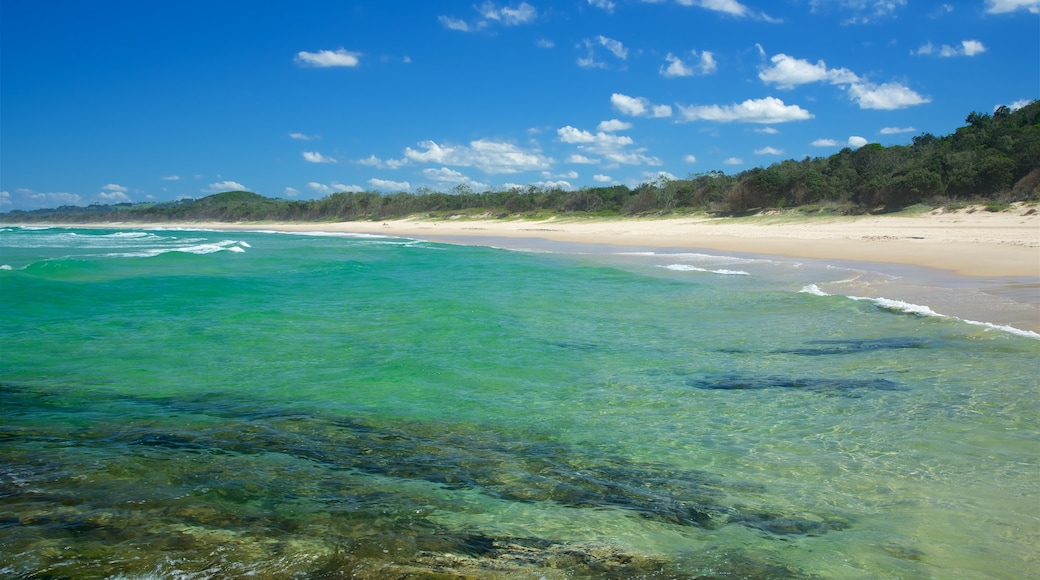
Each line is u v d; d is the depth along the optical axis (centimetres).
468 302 1672
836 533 472
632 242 4472
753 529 481
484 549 448
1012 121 5794
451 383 919
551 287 2031
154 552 436
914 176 4628
